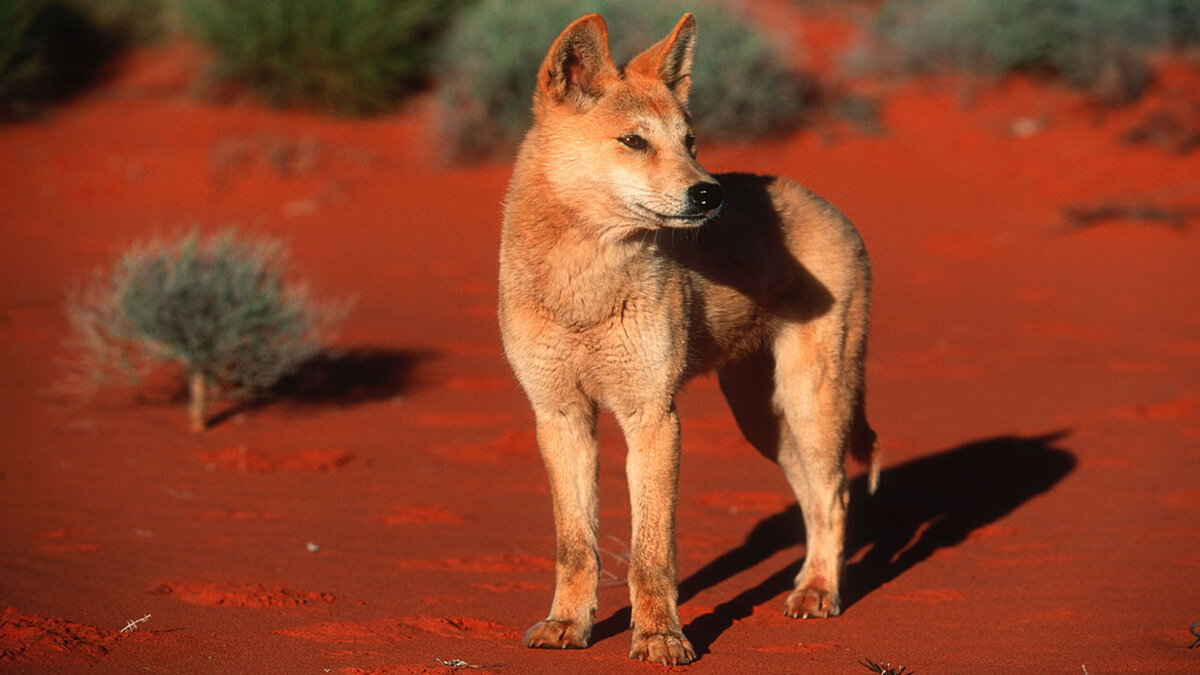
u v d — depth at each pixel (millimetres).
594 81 13438
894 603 15047
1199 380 29469
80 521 18734
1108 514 19375
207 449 24203
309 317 29641
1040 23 56000
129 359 30672
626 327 13109
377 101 58562
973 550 17703
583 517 13406
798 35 63906
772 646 13055
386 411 27672
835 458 15547
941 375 30797
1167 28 57875
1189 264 40844
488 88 53625
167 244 32406
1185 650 12656
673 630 12500
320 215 47500
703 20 54969
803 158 51656
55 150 52719
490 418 27156
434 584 15719
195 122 55656
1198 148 49156
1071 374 30516
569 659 12414
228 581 15438
